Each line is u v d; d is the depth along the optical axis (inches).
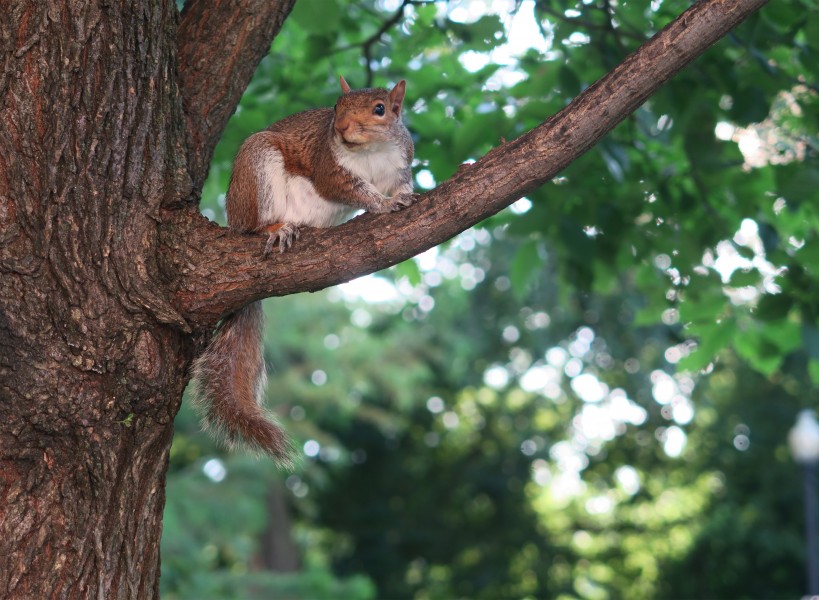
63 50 221.5
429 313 1375.5
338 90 379.2
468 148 342.6
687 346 485.7
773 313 350.3
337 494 1614.2
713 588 1526.8
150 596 218.2
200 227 229.1
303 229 227.1
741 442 1438.2
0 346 207.5
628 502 1552.7
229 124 376.8
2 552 203.8
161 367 219.0
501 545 1583.4
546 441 1552.7
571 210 373.4
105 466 212.4
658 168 387.9
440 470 1631.4
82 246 215.8
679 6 342.0
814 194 320.5
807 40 310.0
